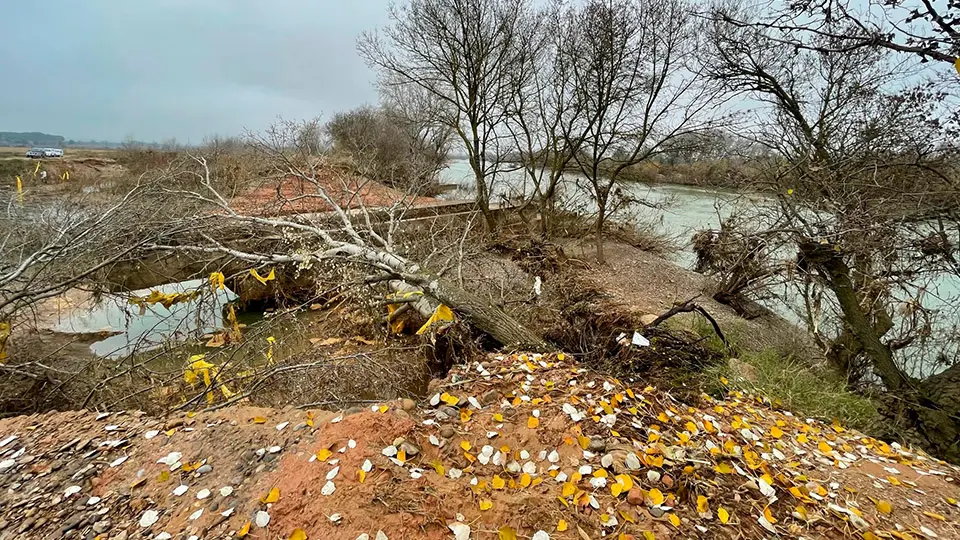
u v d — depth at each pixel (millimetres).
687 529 1953
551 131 11477
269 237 6883
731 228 7285
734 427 3080
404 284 6598
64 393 4688
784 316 8117
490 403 3068
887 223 4344
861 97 5996
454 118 11852
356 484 1991
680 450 2520
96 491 2139
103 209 6305
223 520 1876
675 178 13328
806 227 5062
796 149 6328
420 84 11531
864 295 5254
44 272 5480
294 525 1822
